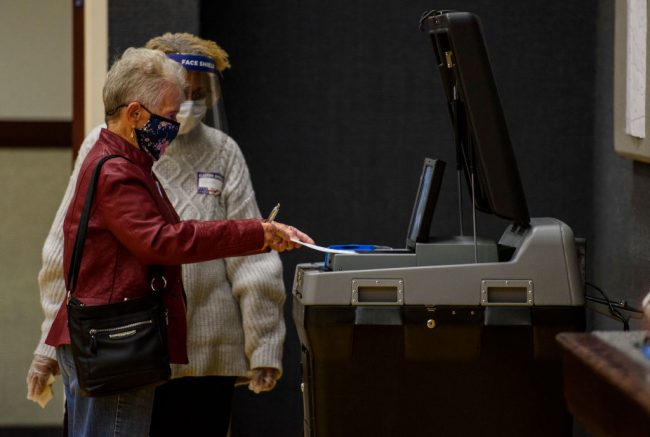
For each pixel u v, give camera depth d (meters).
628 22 8.24
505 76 10.63
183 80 6.59
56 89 11.75
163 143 6.53
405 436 6.56
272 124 10.70
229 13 10.65
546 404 6.52
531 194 10.68
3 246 11.88
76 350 6.09
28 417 11.88
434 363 6.52
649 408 3.69
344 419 6.57
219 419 7.70
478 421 6.54
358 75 10.67
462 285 6.46
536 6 10.59
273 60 10.66
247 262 7.57
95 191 6.19
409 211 10.72
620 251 9.27
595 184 10.46
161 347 6.18
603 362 4.29
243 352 7.64
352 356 6.52
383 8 10.65
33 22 11.68
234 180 7.67
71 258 6.19
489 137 6.59
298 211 10.73
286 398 10.80
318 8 10.66
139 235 6.11
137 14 10.02
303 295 6.53
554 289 6.45
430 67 10.66
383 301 6.47
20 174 11.84
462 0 10.61
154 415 7.46
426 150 10.70
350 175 10.72
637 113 7.98
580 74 10.61
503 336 6.49
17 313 11.89
